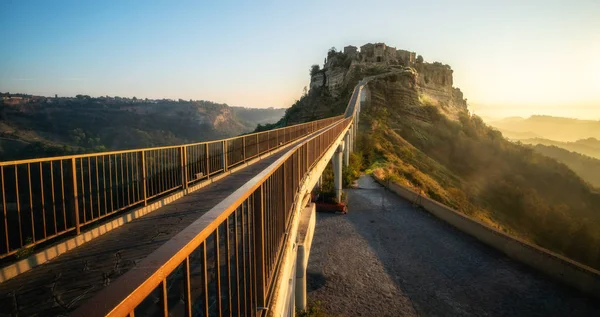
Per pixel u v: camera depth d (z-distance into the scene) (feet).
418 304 40.93
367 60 369.09
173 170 31.81
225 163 44.42
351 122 138.21
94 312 3.21
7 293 13.19
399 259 52.95
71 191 19.15
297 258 32.76
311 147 36.65
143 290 3.78
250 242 10.33
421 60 431.02
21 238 16.07
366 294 43.42
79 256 17.02
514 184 223.71
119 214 23.71
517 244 49.08
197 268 15.43
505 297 40.50
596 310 36.14
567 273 40.96
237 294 8.64
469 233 61.11
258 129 399.85
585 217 220.43
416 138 254.06
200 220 6.14
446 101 426.51
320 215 76.74
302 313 33.68
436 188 138.72
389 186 100.58
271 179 13.96
